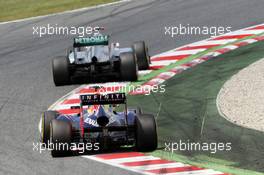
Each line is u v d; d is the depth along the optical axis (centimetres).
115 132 5178
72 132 5197
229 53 7894
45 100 6838
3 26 10769
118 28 9769
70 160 5128
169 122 5875
